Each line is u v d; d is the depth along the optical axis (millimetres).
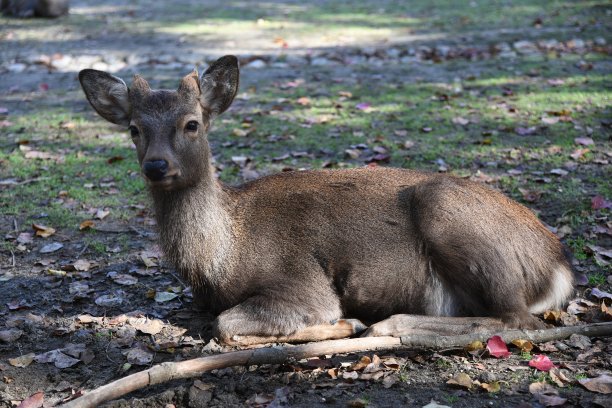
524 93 13758
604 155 10562
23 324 6973
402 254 6613
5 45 18844
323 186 7004
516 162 10516
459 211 6445
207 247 6719
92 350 6531
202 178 6711
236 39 18969
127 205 9805
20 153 11742
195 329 6879
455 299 6602
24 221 9336
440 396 5516
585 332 6230
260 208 6938
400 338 6109
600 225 8477
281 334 6473
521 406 5266
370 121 12578
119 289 7695
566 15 20312
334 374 5902
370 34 19203
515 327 6312
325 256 6699
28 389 5992
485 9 22156
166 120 6508
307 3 25109
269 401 5574
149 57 17219
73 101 14578
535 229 6711
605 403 5219
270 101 13969
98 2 26312
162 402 5695
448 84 14617
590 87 13891
